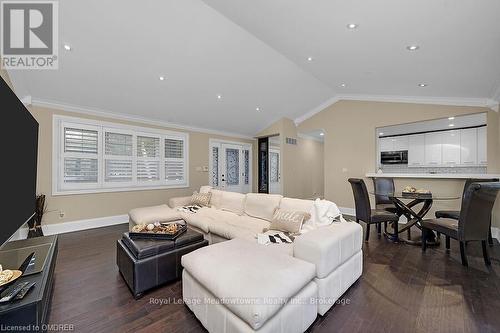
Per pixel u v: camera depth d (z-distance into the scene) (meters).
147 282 1.95
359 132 5.25
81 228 4.01
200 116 5.28
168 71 3.53
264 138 7.44
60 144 3.82
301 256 1.78
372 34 2.37
